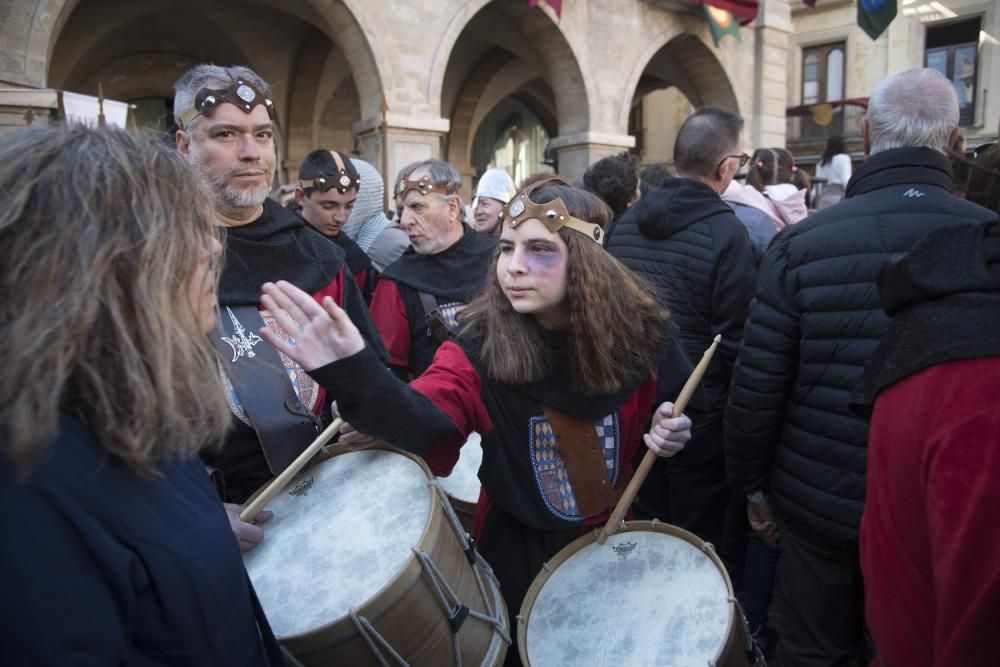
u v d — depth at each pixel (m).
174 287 0.79
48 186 0.71
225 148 1.61
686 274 2.54
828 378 1.75
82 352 0.69
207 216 0.85
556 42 11.27
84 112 5.10
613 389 1.58
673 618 1.42
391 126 9.38
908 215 1.66
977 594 0.68
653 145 19.16
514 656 1.64
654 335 1.69
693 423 2.54
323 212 2.76
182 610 0.75
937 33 17.45
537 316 1.61
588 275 1.51
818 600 1.87
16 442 0.63
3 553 0.63
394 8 9.42
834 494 1.76
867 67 17.62
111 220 0.72
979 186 2.02
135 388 0.71
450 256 2.78
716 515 2.71
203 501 0.86
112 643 0.67
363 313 1.90
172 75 13.00
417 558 1.25
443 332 2.60
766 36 13.60
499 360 1.54
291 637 1.14
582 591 1.51
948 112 1.72
